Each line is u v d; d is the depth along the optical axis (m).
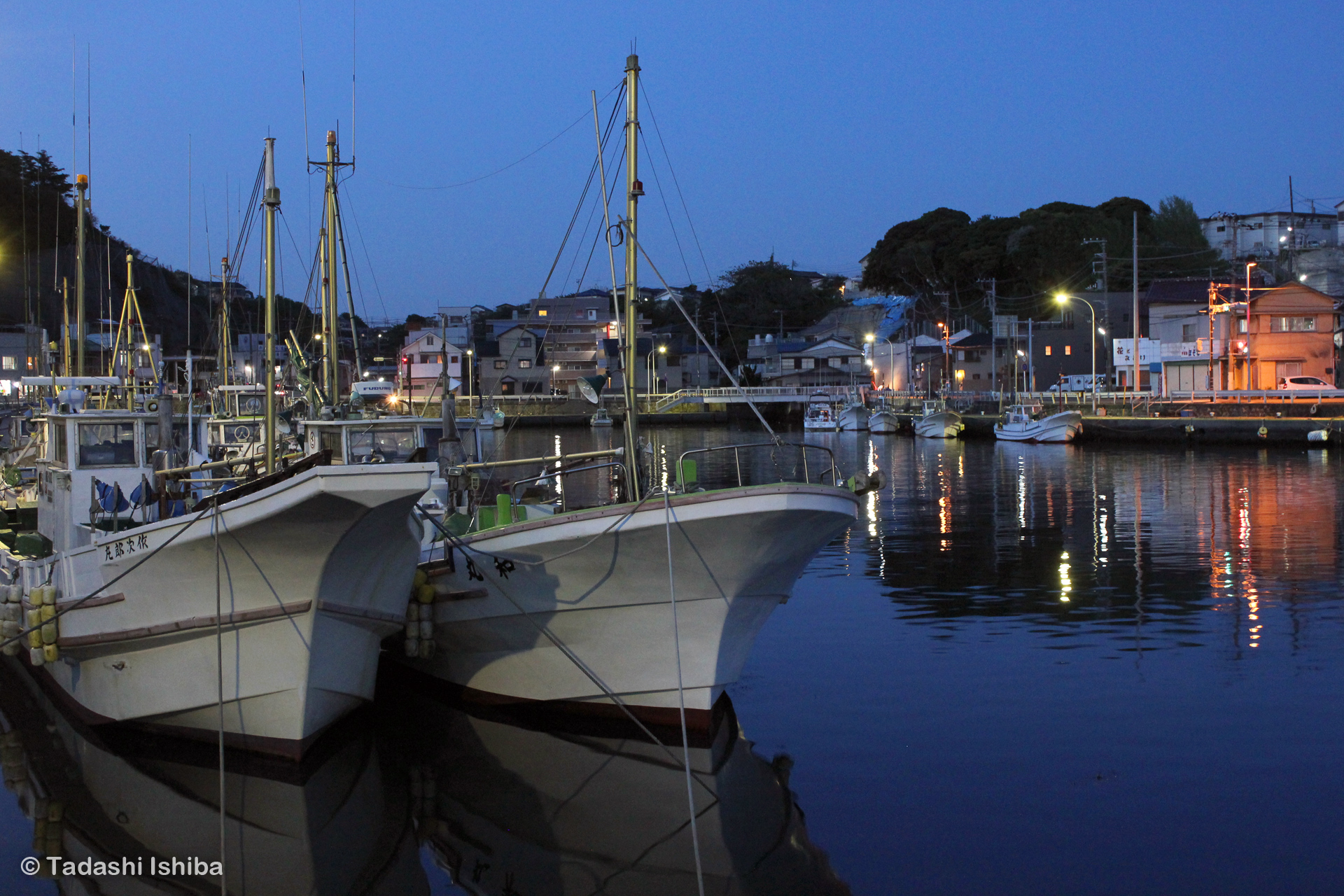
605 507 10.77
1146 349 70.38
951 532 26.06
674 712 11.55
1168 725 11.53
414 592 11.99
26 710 13.24
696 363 100.69
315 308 25.30
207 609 10.38
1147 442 55.25
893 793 9.98
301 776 10.75
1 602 12.80
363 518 9.54
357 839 9.49
